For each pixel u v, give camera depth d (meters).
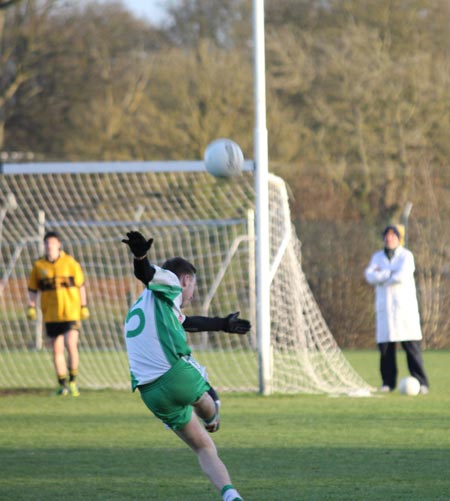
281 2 108.12
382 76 98.75
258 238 45.09
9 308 81.44
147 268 19.95
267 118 103.75
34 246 81.19
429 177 80.69
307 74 101.56
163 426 35.66
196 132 105.12
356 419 36.72
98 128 114.62
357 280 77.12
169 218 78.31
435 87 97.88
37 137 124.44
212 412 20.62
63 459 28.44
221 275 69.00
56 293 46.41
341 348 77.56
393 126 98.50
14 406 42.44
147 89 115.69
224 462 27.55
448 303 75.81
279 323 49.78
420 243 75.75
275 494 22.94
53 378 56.75
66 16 118.94
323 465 26.97
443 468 26.42
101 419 37.78
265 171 44.34
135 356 20.27
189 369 20.09
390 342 46.50
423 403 41.91
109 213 79.88
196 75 106.44
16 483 24.72
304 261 77.50
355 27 100.38
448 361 65.44
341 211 91.31
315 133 103.50
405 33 101.12
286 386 48.12
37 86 122.06
